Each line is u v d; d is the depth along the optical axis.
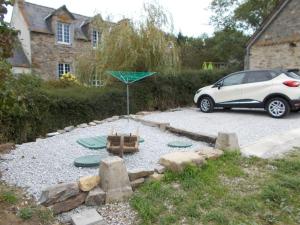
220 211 3.42
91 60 12.21
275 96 9.56
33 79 7.70
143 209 3.47
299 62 15.17
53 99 8.22
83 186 3.68
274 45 16.16
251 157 5.25
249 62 17.30
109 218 3.40
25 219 3.25
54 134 7.23
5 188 4.03
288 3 15.47
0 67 3.63
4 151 5.68
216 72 14.77
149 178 4.25
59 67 22.66
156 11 11.27
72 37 22.98
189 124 8.59
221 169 4.66
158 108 12.07
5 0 3.58
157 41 10.98
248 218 3.33
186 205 3.57
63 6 22.33
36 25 21.34
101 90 9.80
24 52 21.16
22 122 7.51
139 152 5.59
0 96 3.71
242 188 4.05
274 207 3.56
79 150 5.75
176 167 4.34
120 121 8.91
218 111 11.43
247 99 10.16
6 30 3.65
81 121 8.97
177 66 11.77
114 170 3.79
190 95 13.34
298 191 3.93
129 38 10.80
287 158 5.21
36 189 3.97
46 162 5.05
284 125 8.20
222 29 32.12
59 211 3.48
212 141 6.18
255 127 8.02
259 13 27.92
